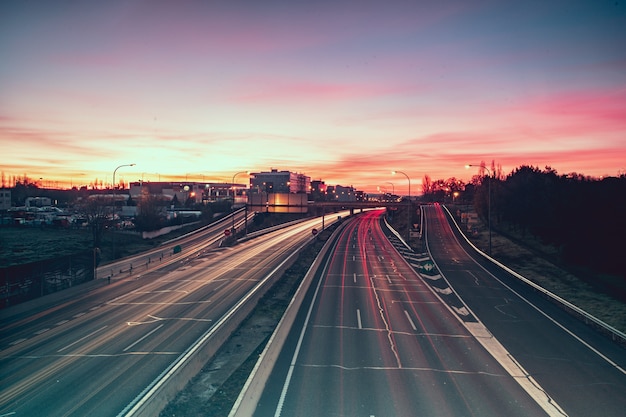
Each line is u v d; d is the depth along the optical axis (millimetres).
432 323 28062
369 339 24500
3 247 62406
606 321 29641
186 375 18109
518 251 65375
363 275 47562
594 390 17766
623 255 48781
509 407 16109
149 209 88562
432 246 74188
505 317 29750
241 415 14133
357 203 121938
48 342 23719
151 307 31984
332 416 15266
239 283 41625
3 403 16156
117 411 15375
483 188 108062
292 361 20859
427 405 16203
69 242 69812
